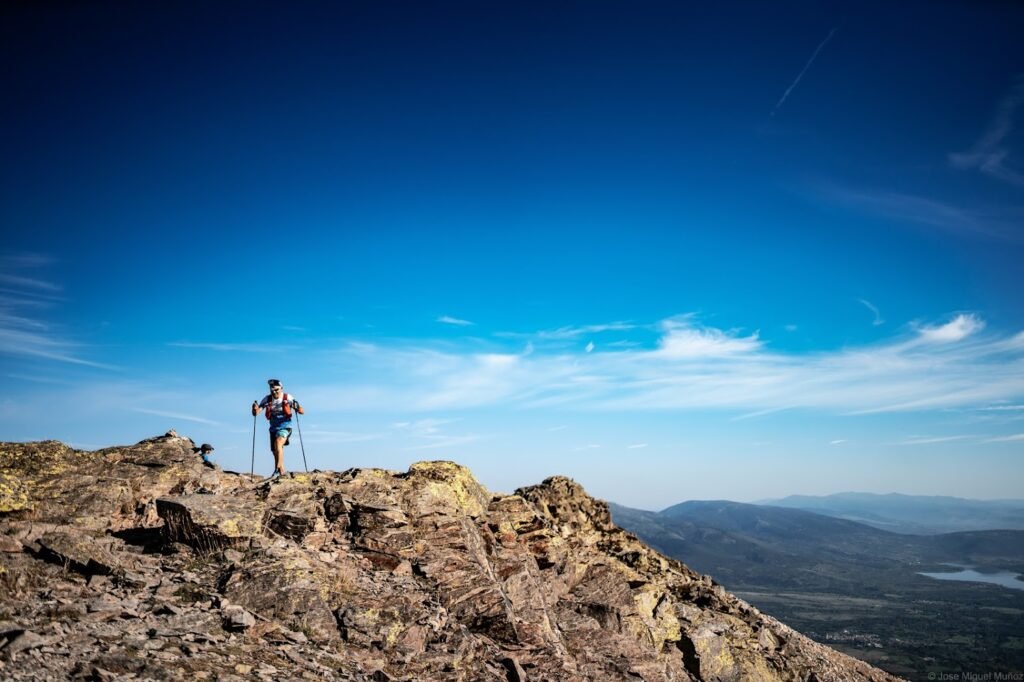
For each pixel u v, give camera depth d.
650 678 17.81
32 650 9.23
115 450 22.58
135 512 18.81
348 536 18.64
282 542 16.61
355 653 13.12
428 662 13.72
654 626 23.91
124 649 10.05
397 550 18.31
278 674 10.79
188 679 9.62
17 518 16.39
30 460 20.20
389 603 15.34
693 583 31.34
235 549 15.57
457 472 24.67
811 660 29.61
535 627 17.97
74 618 10.86
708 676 23.50
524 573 20.34
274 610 13.42
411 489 21.61
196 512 15.99
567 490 34.31
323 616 13.76
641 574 27.78
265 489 20.58
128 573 13.34
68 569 13.12
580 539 27.88
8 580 11.59
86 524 17.25
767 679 25.34
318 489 20.72
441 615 15.95
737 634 27.12
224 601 12.93
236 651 11.20
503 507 25.95
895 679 32.16
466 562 18.52
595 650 18.97
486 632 16.45
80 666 9.13
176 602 12.71
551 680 15.16
